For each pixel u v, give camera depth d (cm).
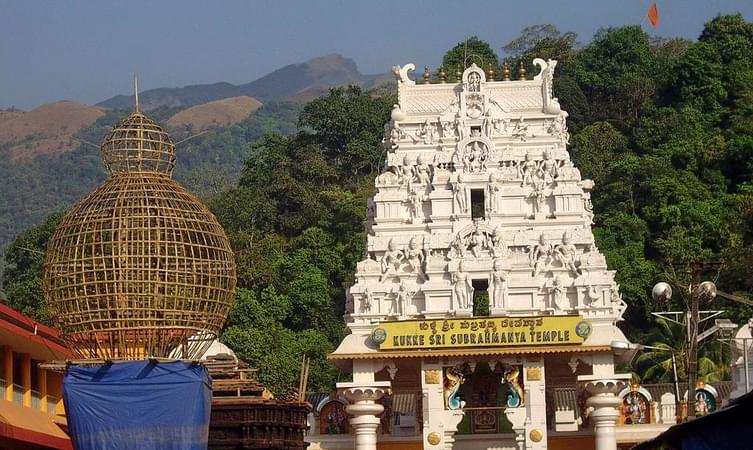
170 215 4950
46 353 6209
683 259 11625
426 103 8075
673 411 7912
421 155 7962
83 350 5009
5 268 13525
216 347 7438
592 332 7381
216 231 5072
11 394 5938
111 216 4909
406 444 7606
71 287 4875
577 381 7588
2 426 5241
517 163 7925
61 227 4972
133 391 4766
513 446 7675
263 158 15075
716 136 13538
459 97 8038
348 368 7850
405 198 7875
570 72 15925
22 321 5828
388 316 7619
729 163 13300
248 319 11544
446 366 7425
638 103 15475
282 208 14188
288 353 10900
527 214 7812
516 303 7594
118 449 4741
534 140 7975
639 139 14538
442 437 7344
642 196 13050
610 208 12975
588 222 8012
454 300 7581
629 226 12400
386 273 7706
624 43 16138
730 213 12369
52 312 4978
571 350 7269
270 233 13688
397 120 8025
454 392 7400
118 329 4853
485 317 7331
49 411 6531
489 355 7338
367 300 7625
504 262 7606
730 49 15325
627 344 7131
